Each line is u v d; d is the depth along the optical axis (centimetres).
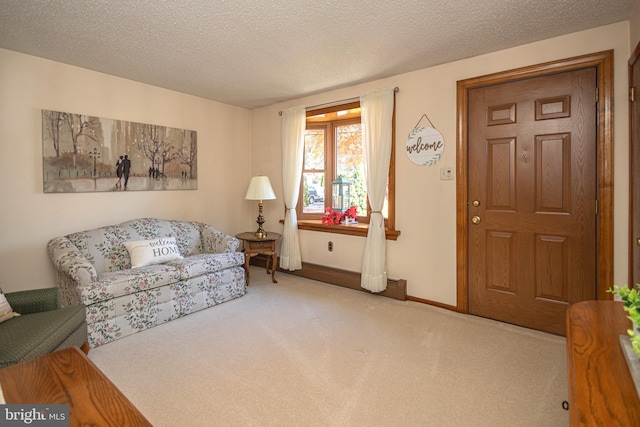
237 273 340
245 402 176
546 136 254
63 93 293
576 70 240
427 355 224
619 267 228
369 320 282
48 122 284
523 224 266
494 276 281
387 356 223
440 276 308
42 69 281
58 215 294
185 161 388
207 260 313
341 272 377
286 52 270
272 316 292
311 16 213
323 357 222
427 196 312
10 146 267
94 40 248
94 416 100
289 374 202
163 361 218
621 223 227
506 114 270
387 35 240
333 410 169
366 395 182
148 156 353
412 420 162
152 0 195
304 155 436
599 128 232
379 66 301
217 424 160
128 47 260
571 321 119
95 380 119
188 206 395
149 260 301
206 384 192
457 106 289
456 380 195
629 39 221
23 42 251
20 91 270
